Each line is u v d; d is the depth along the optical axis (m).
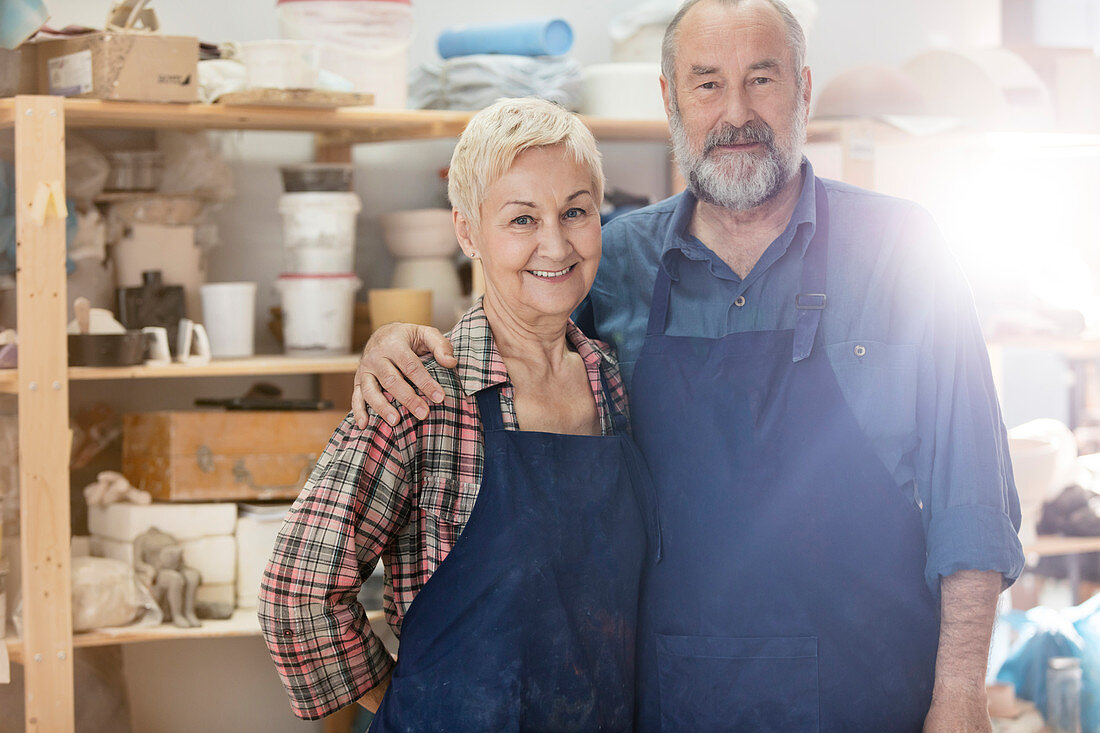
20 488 2.39
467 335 1.49
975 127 3.27
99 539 2.71
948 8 3.97
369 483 1.41
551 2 3.44
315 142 3.20
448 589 1.41
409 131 2.89
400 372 1.43
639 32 3.11
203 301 2.79
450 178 1.52
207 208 2.91
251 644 3.15
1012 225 3.42
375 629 3.06
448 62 2.88
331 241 2.84
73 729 2.46
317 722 3.24
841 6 3.82
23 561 2.38
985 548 1.51
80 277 2.68
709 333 1.68
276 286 2.88
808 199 1.63
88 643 2.49
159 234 2.76
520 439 1.44
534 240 1.43
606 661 1.47
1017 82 3.34
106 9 2.92
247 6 3.05
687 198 1.73
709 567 1.59
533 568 1.40
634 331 1.73
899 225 1.65
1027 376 4.04
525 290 1.45
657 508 1.61
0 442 2.42
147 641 3.02
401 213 3.03
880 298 1.62
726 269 1.66
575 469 1.47
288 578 1.41
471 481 1.43
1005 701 3.00
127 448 2.80
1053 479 3.22
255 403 2.78
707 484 1.60
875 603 1.57
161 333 2.60
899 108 3.18
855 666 1.57
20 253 2.35
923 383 1.59
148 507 2.64
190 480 2.67
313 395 3.23
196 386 3.08
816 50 3.80
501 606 1.39
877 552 1.57
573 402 1.55
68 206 2.63
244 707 3.15
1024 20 3.97
